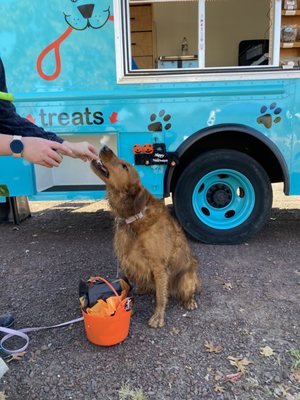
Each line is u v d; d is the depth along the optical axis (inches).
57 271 71.1
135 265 55.4
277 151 76.7
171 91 74.7
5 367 37.7
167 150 77.4
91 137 79.7
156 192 79.4
